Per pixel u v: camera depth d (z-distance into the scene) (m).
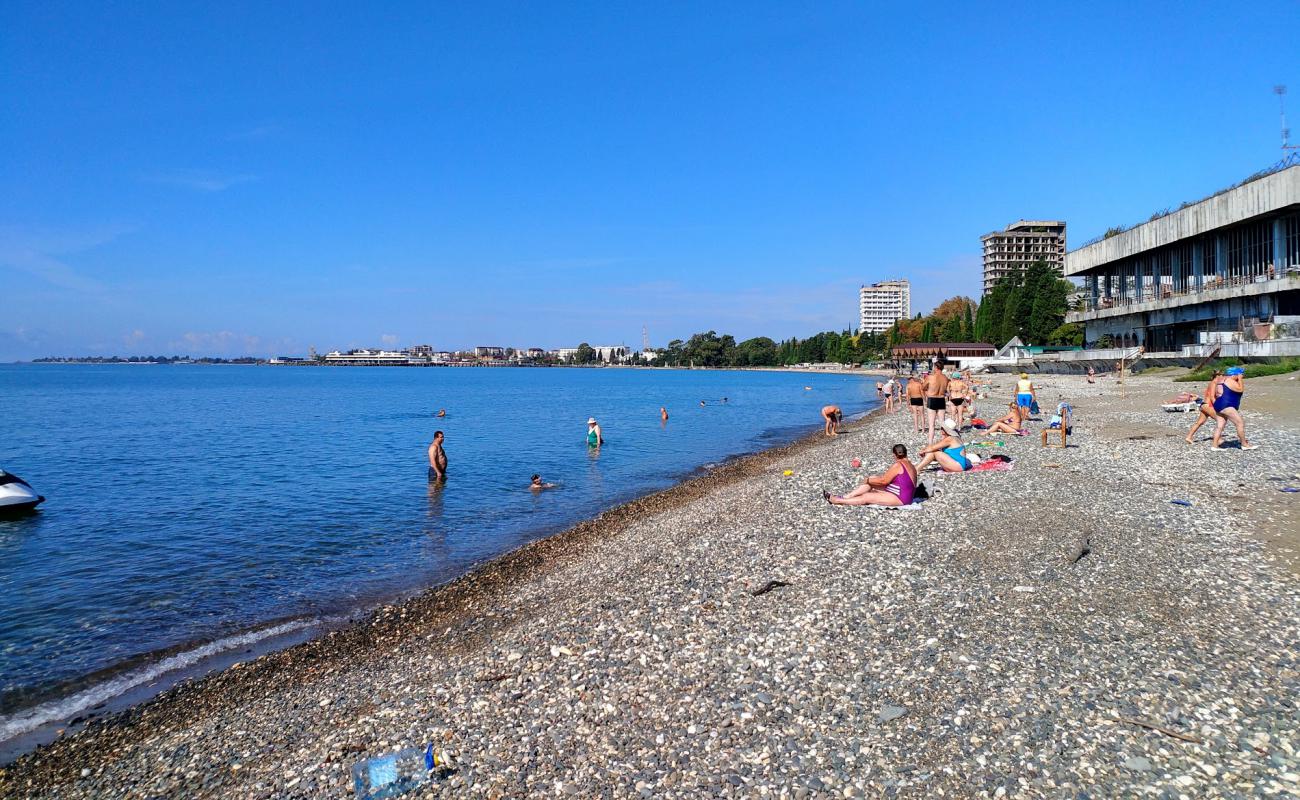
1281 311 52.84
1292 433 22.83
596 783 6.23
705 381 154.88
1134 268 76.44
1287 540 11.89
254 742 7.83
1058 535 12.67
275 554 16.23
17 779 7.52
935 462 20.05
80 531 18.61
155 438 42.59
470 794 6.24
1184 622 8.77
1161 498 15.44
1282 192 49.41
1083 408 37.44
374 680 9.34
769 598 10.39
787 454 30.11
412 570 14.95
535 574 14.19
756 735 6.77
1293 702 6.76
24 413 64.12
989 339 126.62
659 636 9.30
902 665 7.93
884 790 5.82
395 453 34.47
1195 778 5.71
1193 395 32.88
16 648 11.03
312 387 125.88
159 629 11.77
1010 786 5.76
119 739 8.30
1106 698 7.01
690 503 20.39
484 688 8.31
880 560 11.77
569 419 54.16
